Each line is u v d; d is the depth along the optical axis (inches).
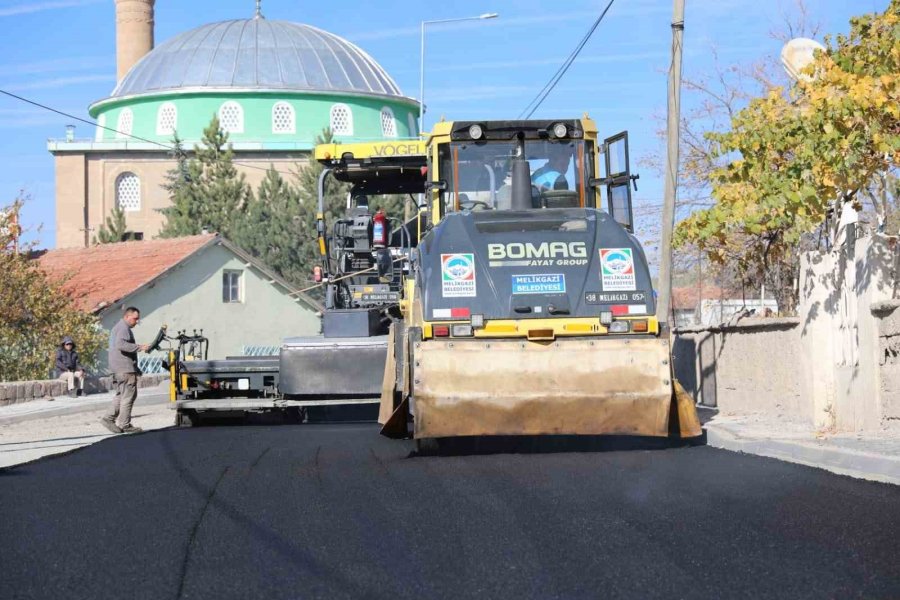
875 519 309.6
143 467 478.0
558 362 447.5
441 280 457.1
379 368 679.7
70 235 2780.5
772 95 533.3
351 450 516.4
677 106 690.2
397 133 2920.8
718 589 241.8
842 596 234.7
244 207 2124.8
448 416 446.9
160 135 2780.5
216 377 734.5
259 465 466.9
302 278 1925.4
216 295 1740.9
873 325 489.7
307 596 244.8
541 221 473.1
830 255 541.0
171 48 2871.6
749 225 514.3
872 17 485.1
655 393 445.7
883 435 472.1
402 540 298.2
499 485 384.8
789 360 600.4
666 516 320.5
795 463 430.9
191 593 250.4
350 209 758.5
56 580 265.9
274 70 2785.4
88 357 1285.7
